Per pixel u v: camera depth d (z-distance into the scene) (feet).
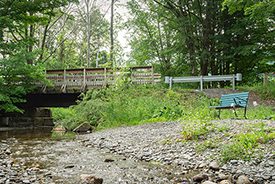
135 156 26.18
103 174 20.13
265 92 62.75
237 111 47.26
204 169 20.51
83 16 126.62
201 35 85.92
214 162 20.83
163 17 95.91
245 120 33.47
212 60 86.89
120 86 62.54
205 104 54.44
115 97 56.54
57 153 28.89
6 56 63.16
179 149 26.20
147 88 64.90
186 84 88.84
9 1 56.08
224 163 20.86
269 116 39.11
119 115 52.24
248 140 23.40
